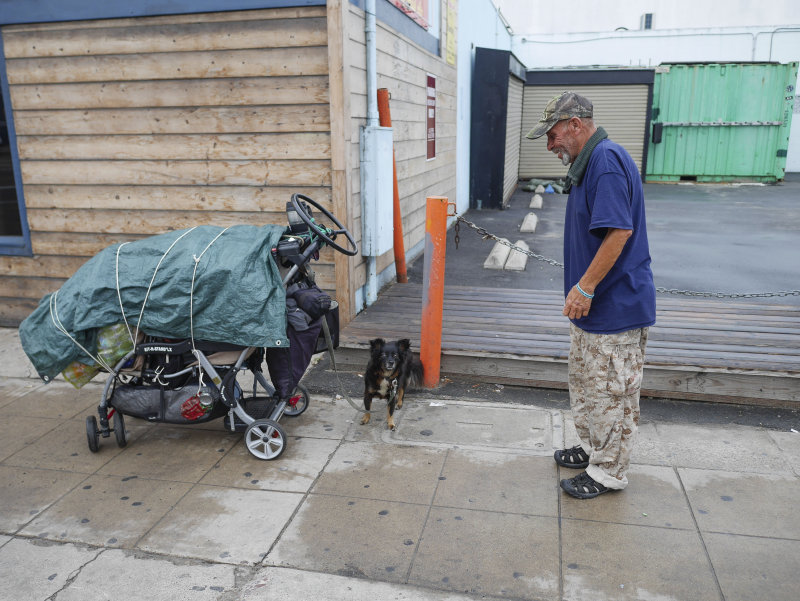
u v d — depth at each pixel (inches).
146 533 122.0
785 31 829.8
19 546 118.9
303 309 141.9
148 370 148.6
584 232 121.6
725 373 172.4
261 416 153.9
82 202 235.3
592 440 129.6
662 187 696.4
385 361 156.0
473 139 524.7
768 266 321.4
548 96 727.7
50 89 226.7
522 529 121.0
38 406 182.9
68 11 216.4
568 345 191.3
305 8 199.5
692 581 106.1
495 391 186.7
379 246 231.8
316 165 212.7
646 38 868.6
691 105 722.2
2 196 245.4
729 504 128.0
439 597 103.7
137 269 136.4
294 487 137.3
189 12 207.5
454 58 421.4
